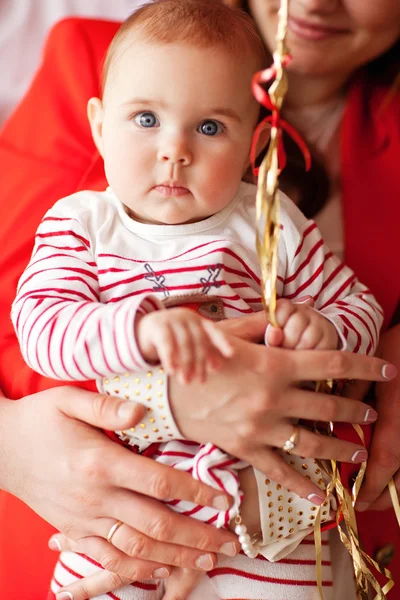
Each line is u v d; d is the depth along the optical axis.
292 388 0.97
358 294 1.16
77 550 1.06
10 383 1.24
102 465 0.97
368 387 1.19
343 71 1.39
